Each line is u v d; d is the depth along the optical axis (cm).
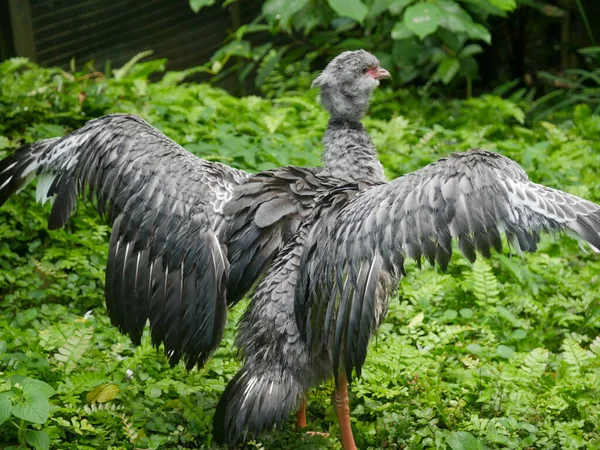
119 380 725
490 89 1695
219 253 625
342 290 571
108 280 645
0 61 1416
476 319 859
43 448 611
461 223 533
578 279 942
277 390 605
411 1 1320
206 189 637
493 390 717
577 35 1712
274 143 1139
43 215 968
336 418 709
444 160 558
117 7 1473
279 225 627
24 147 720
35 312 834
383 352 774
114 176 645
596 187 1122
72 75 1333
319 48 1562
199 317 627
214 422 618
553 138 1309
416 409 700
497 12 1398
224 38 1588
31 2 1408
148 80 1410
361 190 634
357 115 715
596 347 796
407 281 923
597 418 697
